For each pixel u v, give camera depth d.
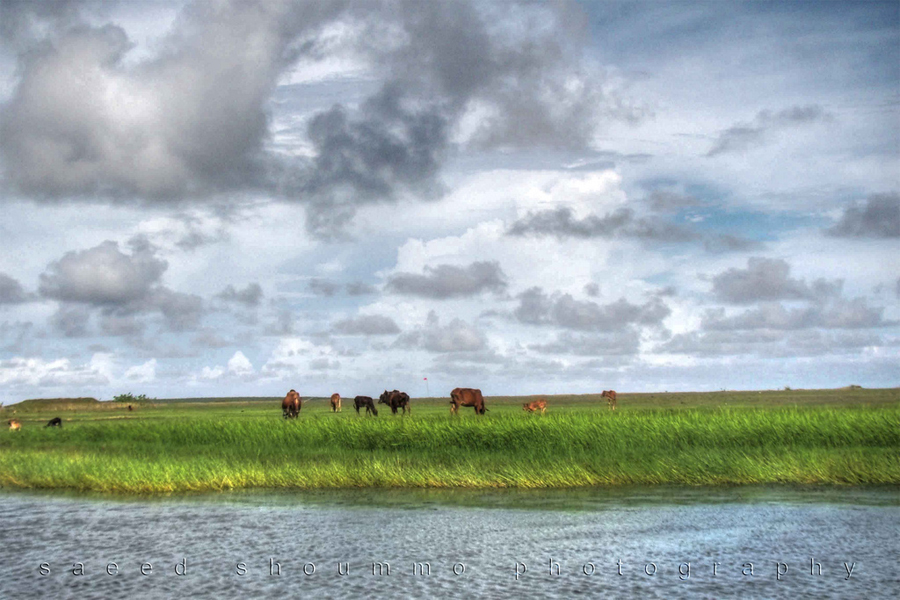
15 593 10.75
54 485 21.06
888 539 13.68
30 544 13.84
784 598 10.14
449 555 12.71
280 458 24.39
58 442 32.62
